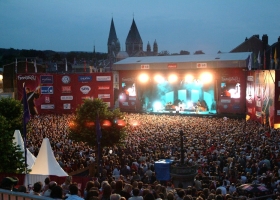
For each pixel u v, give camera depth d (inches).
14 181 394.3
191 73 2928.2
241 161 934.4
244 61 2640.3
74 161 992.2
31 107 2802.7
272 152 1075.9
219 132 1605.6
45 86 2839.6
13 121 1225.4
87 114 1167.0
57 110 2886.3
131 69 3139.8
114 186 515.2
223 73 2743.6
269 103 2119.8
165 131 1651.1
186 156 1023.6
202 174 804.0
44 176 647.8
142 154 1111.6
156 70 3068.4
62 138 1451.8
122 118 1206.9
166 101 3196.4
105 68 7180.1
